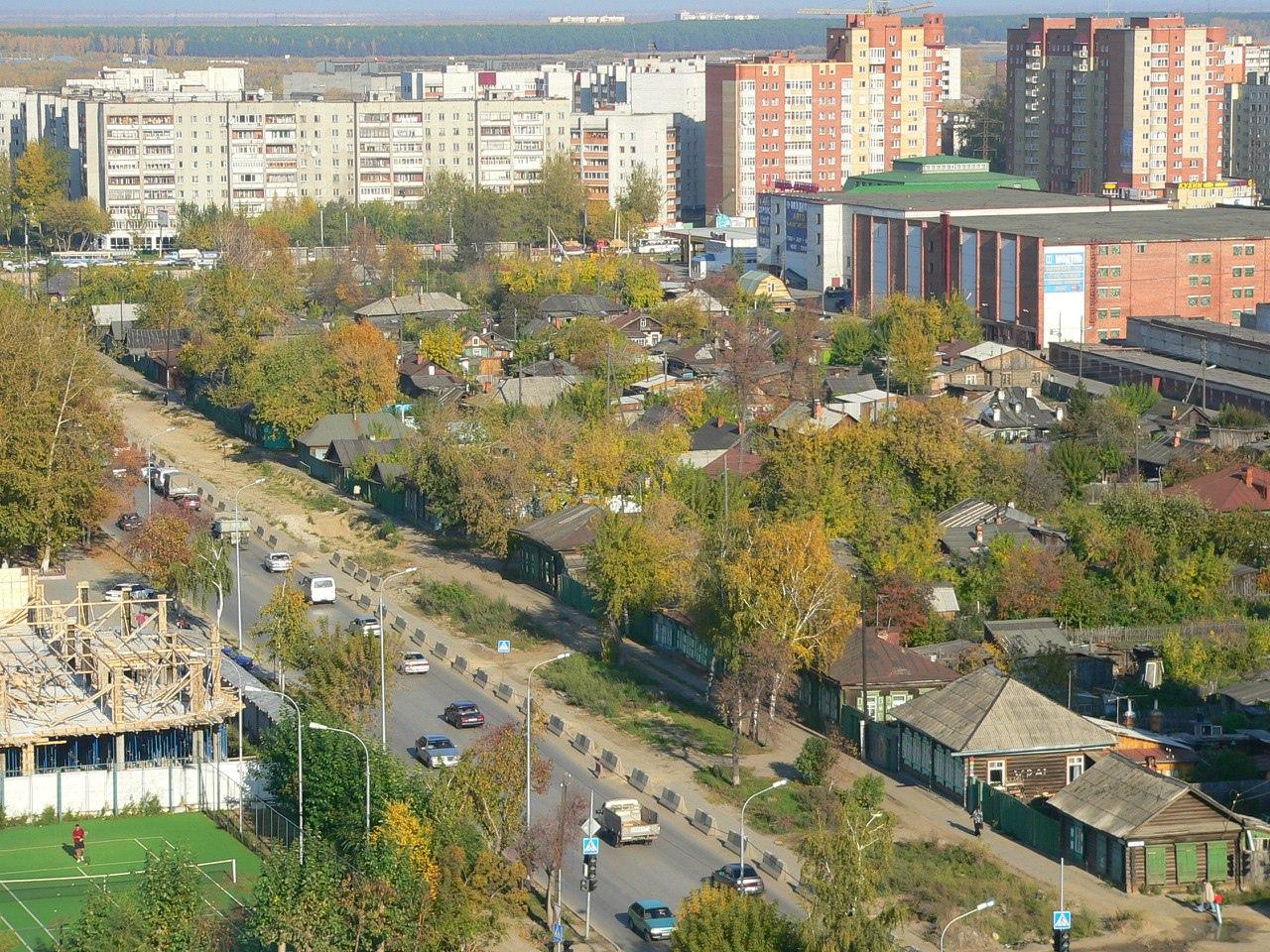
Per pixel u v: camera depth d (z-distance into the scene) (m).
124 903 171.75
